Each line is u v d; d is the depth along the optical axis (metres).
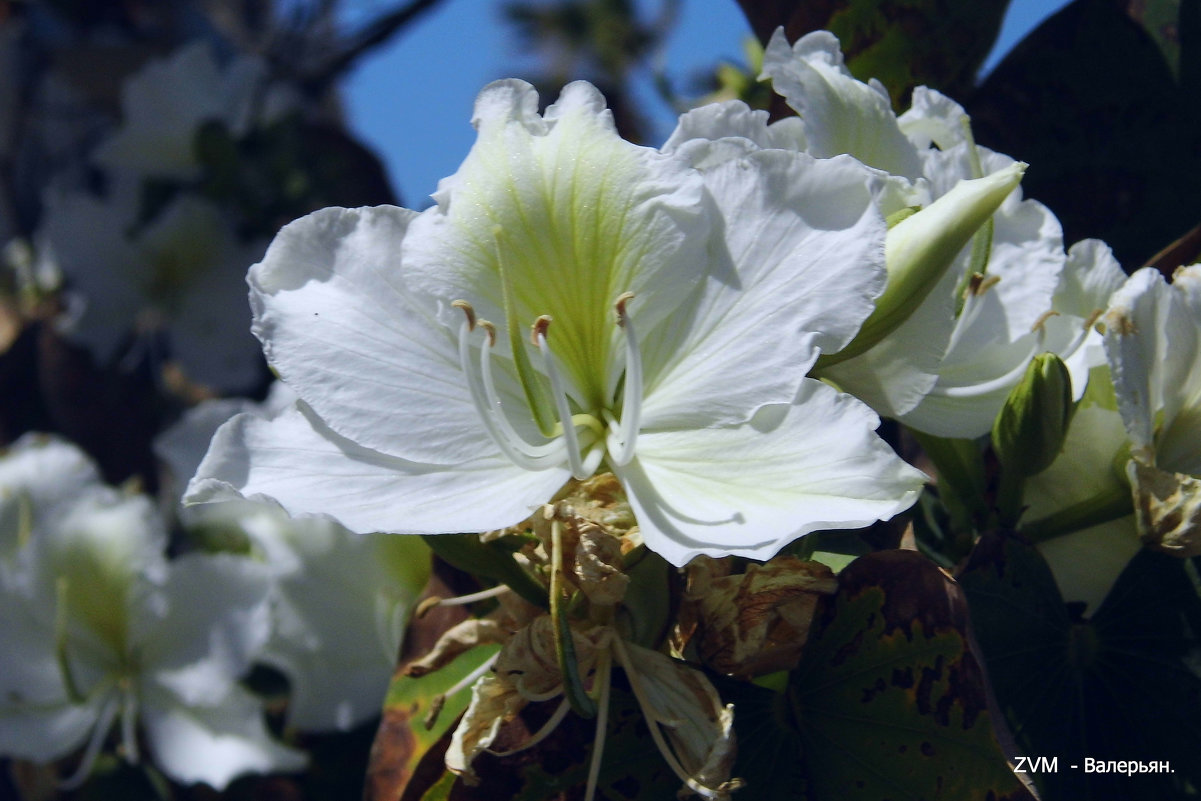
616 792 0.36
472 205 0.36
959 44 0.44
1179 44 0.43
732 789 0.34
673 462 0.35
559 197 0.36
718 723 0.35
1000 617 0.37
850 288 0.34
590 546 0.35
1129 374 0.37
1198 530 0.37
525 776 0.36
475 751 0.35
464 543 0.36
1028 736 0.37
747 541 0.34
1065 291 0.40
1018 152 0.44
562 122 0.36
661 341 0.36
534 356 0.36
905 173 0.37
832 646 0.36
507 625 0.37
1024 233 0.39
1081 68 0.44
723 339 0.35
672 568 0.36
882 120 0.37
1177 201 0.44
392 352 0.36
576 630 0.36
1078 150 0.44
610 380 0.36
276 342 0.36
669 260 0.35
